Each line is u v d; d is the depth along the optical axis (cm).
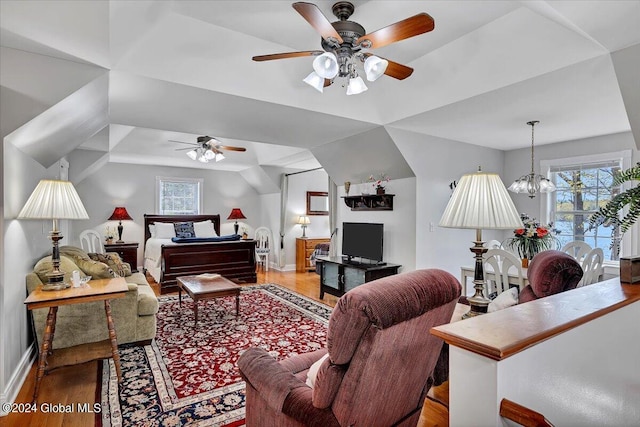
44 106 229
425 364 151
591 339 131
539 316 120
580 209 471
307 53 221
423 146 454
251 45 276
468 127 414
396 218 491
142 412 217
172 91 291
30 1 174
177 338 346
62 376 264
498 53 268
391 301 119
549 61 251
